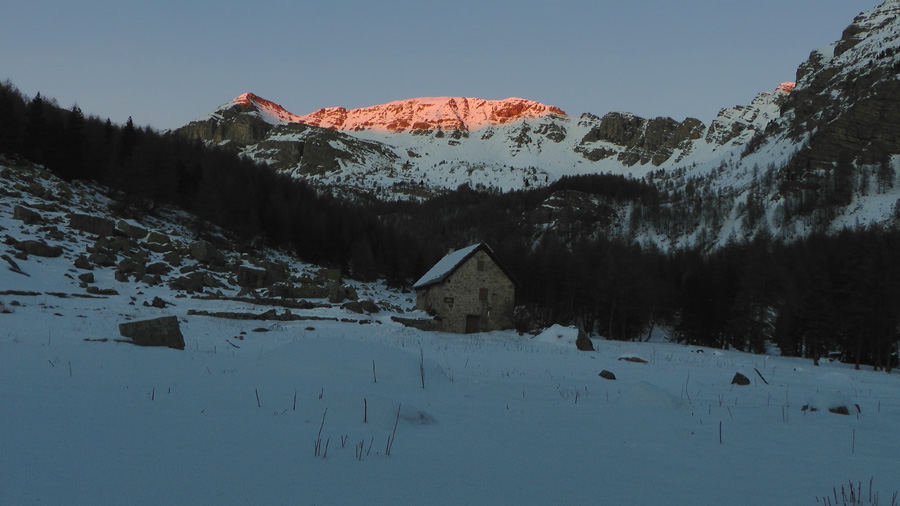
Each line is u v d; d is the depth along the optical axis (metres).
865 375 27.97
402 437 7.57
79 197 51.06
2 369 10.09
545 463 6.76
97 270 36.47
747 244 84.19
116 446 6.12
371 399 8.83
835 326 39.78
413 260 78.44
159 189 59.88
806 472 7.04
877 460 7.82
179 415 7.89
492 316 45.84
